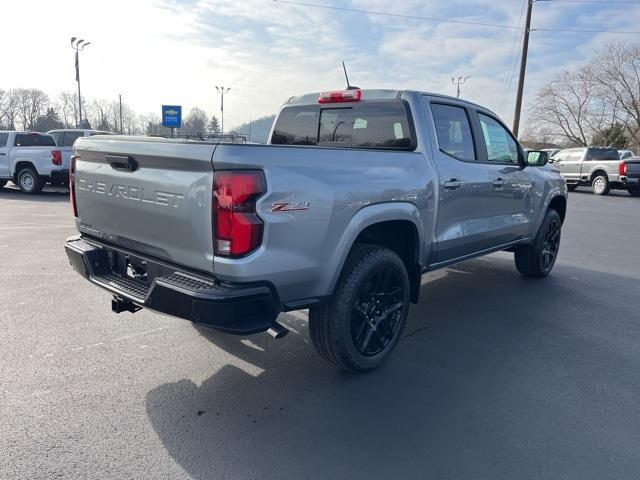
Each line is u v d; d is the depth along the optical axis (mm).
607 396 3432
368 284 3553
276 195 2812
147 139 3162
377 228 3803
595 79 48812
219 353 3992
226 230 2717
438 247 4270
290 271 2959
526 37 27000
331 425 3037
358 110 4492
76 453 2713
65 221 10148
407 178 3758
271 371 3721
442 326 4723
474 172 4625
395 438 2916
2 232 8773
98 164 3551
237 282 2775
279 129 5223
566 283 6301
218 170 2703
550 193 6172
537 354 4105
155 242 3166
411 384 3564
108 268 3662
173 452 2750
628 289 6051
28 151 15094
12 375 3543
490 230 5016
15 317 4645
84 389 3383
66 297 5242
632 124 49906
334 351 3434
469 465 2680
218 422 3045
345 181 3219
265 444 2838
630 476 2604
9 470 2561
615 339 4438
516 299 5574
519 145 5629
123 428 2953
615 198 19828
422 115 4168
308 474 2594
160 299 2955
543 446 2855
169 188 2959
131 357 3881
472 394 3436
